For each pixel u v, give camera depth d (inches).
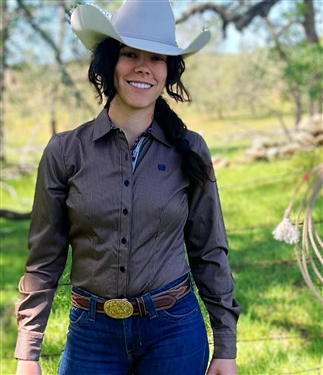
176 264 75.6
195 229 80.7
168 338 74.2
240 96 789.2
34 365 74.9
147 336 74.0
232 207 364.8
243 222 322.0
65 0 264.8
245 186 434.9
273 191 402.6
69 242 79.2
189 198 79.0
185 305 75.9
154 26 77.3
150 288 73.7
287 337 166.2
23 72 546.9
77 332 76.4
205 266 81.1
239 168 526.0
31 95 583.2
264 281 220.5
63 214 77.2
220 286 80.3
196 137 80.7
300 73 474.3
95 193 73.5
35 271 77.7
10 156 701.3
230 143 805.2
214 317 80.5
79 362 75.8
